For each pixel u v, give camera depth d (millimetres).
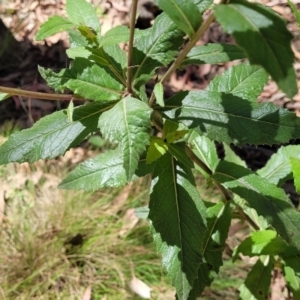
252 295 359
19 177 572
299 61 635
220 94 231
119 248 499
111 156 268
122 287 470
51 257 497
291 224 245
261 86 283
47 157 237
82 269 489
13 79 700
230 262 475
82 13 225
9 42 737
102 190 543
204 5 207
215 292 456
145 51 230
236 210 351
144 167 256
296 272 332
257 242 334
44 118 244
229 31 128
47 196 548
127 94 223
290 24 682
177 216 241
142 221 514
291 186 540
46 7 793
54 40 738
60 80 219
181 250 238
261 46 127
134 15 181
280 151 346
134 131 184
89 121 235
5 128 624
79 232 515
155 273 479
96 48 210
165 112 232
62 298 468
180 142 244
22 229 523
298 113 600
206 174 294
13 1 802
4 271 491
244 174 267
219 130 226
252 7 139
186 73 674
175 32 226
